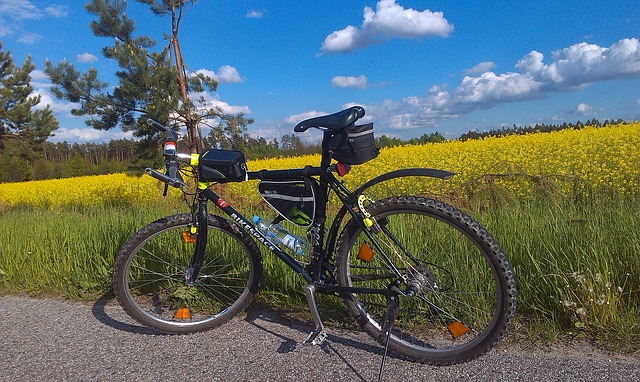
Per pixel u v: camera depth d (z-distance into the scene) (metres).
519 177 4.96
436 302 2.48
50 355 2.50
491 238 2.19
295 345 2.50
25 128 22.44
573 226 2.99
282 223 2.80
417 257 2.55
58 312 3.16
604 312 2.36
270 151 17.38
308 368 2.25
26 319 3.05
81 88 8.95
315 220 2.50
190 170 2.74
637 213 3.06
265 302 3.09
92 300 3.36
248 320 2.86
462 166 8.03
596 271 2.57
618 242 2.76
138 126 9.34
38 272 3.81
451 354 2.22
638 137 7.99
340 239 2.46
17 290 3.70
